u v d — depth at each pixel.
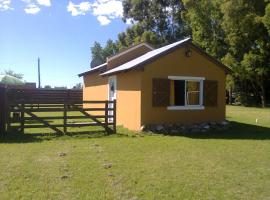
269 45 37.00
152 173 8.78
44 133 15.04
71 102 15.10
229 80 41.19
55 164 9.53
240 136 15.94
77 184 7.75
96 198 6.90
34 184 7.69
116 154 11.07
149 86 17.27
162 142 13.71
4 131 14.69
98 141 13.67
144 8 56.84
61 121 20.28
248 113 28.19
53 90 30.42
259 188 7.77
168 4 55.81
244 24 36.47
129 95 18.25
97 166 9.38
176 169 9.23
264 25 35.16
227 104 44.38
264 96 40.06
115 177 8.36
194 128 17.62
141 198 6.96
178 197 7.06
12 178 8.12
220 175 8.74
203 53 18.48
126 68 17.34
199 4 43.53
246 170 9.30
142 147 12.47
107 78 22.45
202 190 7.53
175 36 55.41
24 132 15.47
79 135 15.02
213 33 43.56
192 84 18.77
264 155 11.34
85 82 28.44
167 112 17.70
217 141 14.24
